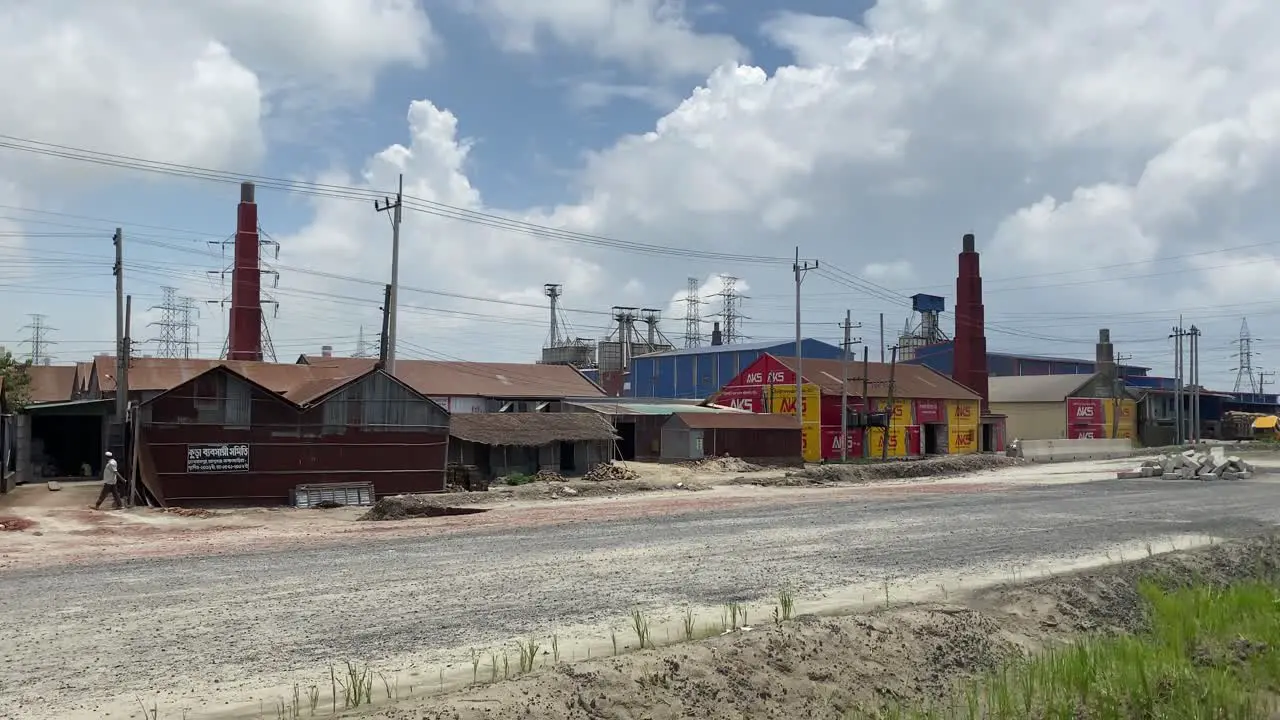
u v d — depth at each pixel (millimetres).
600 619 12828
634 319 124688
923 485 46219
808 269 59281
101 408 42281
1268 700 10984
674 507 31500
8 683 9531
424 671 10102
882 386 70750
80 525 26594
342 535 23547
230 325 70938
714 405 67938
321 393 35531
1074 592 15141
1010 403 92562
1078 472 57594
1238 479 47969
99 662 10391
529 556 18922
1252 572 18922
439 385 70562
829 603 14109
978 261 86750
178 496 32625
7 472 34531
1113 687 10711
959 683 11242
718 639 11039
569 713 8758
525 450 44844
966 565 18062
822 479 48719
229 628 12141
